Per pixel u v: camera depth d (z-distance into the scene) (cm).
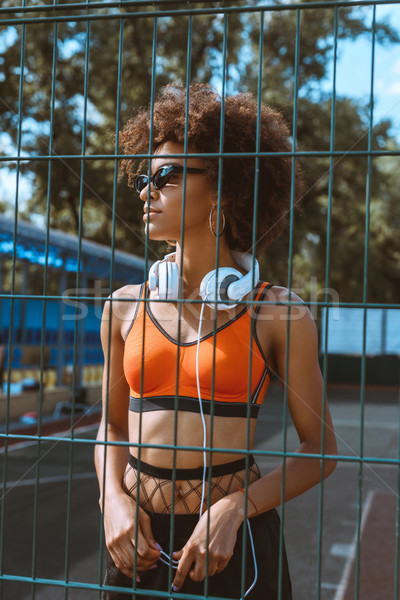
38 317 1279
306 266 2180
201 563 133
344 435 1102
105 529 149
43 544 438
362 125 1572
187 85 134
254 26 1451
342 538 466
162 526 147
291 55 1491
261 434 1045
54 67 142
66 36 1250
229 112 162
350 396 2008
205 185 156
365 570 396
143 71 1392
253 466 154
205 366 145
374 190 1880
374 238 2259
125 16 137
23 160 143
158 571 146
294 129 125
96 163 1366
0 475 666
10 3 1094
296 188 177
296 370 149
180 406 147
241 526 145
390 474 737
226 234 168
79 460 771
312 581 376
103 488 146
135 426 155
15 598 339
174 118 160
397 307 116
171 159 156
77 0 1121
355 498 602
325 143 1569
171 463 147
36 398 1138
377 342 2353
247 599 142
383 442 1018
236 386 145
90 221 1619
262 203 169
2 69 1223
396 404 1777
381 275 2303
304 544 450
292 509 555
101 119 1433
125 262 1254
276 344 150
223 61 130
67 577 132
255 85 1458
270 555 147
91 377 1483
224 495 145
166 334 150
